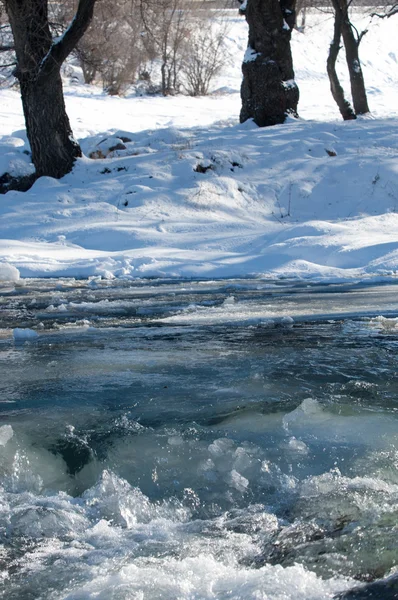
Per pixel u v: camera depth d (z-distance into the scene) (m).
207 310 9.41
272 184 20.14
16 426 4.87
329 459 4.29
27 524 3.67
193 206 18.91
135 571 3.12
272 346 7.03
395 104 40.59
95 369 6.31
